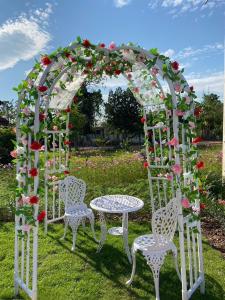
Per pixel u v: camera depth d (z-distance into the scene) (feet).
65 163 15.78
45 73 8.48
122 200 13.28
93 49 9.03
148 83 12.09
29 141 8.61
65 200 14.17
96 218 17.08
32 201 8.30
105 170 23.41
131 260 12.10
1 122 66.13
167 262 11.95
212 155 27.99
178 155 8.57
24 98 9.09
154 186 19.04
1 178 25.70
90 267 11.64
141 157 22.88
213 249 12.87
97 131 92.27
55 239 14.23
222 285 10.25
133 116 85.20
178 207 8.64
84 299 9.60
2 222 16.38
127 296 9.81
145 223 16.19
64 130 15.20
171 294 9.88
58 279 10.73
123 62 10.53
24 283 9.80
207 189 17.13
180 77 9.23
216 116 61.36
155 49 8.93
